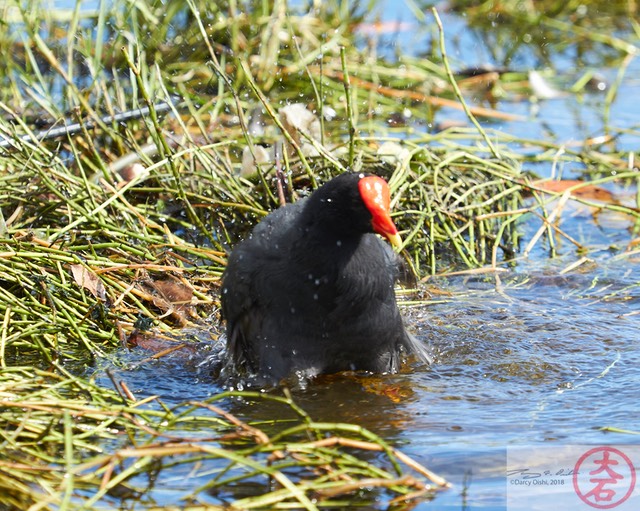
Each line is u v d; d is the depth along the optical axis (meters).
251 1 19.81
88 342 11.24
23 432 8.81
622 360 11.12
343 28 19.50
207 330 12.04
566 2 24.25
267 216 10.59
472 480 8.39
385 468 8.58
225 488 8.11
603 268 14.14
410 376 10.85
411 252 14.48
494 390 10.43
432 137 15.59
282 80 18.59
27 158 13.62
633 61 22.14
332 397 10.27
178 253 13.39
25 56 18.06
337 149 15.80
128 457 8.52
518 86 20.88
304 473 8.34
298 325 10.42
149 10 18.73
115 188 13.53
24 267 11.84
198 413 9.87
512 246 15.02
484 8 23.75
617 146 17.92
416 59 20.80
